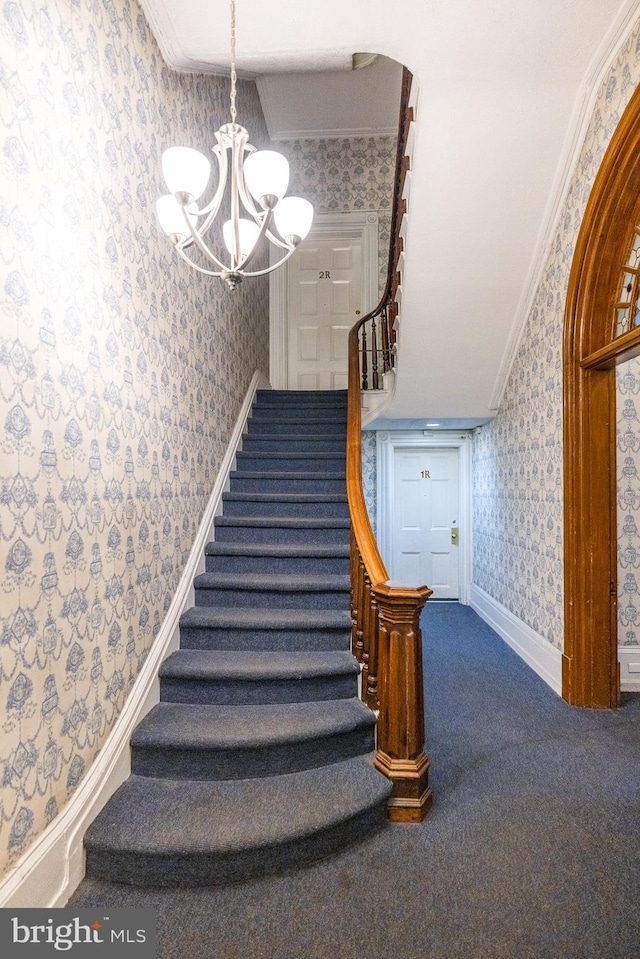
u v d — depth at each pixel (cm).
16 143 136
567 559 289
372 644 223
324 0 210
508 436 406
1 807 129
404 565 566
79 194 169
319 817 173
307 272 567
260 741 196
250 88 464
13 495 133
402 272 346
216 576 291
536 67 234
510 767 223
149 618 227
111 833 165
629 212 249
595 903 152
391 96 502
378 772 200
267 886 161
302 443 413
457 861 170
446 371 392
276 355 554
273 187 159
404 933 144
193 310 296
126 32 210
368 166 556
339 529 327
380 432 555
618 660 290
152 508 232
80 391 168
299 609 279
